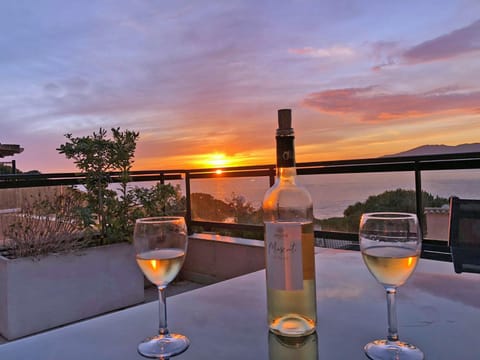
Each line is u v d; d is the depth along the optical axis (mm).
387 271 597
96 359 593
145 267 679
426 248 2521
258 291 899
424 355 555
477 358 547
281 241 643
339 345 604
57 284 2701
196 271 3848
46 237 2738
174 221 718
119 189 3344
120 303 3049
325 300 809
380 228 633
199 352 600
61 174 3303
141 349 616
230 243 3508
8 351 628
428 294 828
